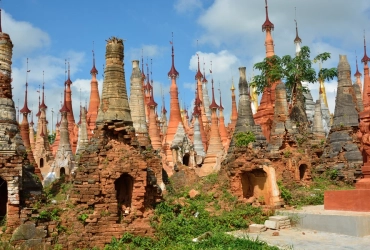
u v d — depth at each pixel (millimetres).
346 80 35406
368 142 22094
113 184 19500
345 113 34625
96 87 60625
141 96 32656
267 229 21656
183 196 27938
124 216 19500
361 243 17406
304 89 47188
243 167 25891
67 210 18797
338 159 33500
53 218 18156
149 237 19031
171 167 45406
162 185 30672
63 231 18188
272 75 44875
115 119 20688
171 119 54906
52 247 17375
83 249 17953
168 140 53656
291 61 45250
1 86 19438
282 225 21734
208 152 48344
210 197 26141
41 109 62875
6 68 19844
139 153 20438
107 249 17844
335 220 19984
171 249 17359
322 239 18594
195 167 49875
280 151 31984
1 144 17922
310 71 44062
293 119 42125
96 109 58750
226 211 24172
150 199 21031
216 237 18141
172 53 56875
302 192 28312
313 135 39438
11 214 17375
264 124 47344
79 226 18391
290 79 44438
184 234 19812
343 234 19469
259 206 24469
